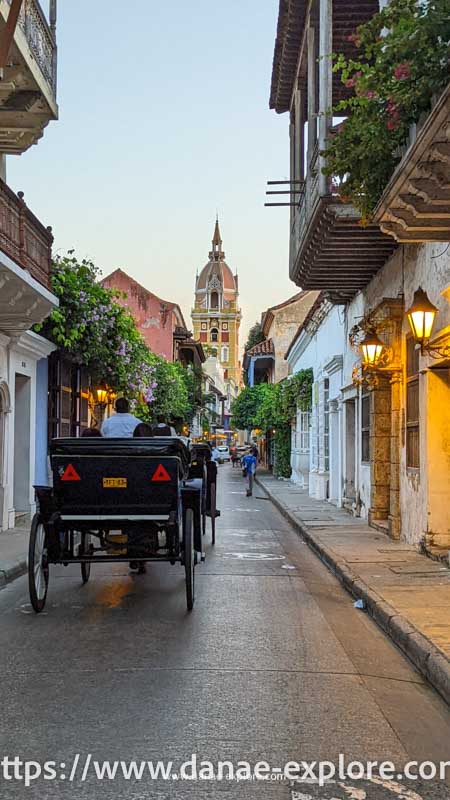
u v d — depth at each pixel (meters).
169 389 36.75
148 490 8.91
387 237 14.54
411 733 5.32
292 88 19.48
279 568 12.43
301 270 17.95
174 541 9.05
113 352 22.16
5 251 12.91
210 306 178.88
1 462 16.44
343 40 16.33
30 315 15.39
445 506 12.66
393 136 9.48
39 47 14.77
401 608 8.70
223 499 29.30
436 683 6.35
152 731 5.18
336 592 10.62
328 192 13.77
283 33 17.66
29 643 7.50
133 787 4.36
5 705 5.67
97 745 4.93
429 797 4.34
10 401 16.70
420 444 13.14
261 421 45.66
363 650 7.54
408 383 14.20
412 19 8.01
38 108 15.64
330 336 25.08
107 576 11.49
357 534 16.05
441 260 11.62
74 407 23.72
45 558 9.02
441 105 6.89
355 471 20.78
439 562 12.08
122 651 7.21
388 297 15.66
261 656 7.13
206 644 7.50
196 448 14.41
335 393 23.91
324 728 5.34
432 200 8.72
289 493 30.55
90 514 8.93
